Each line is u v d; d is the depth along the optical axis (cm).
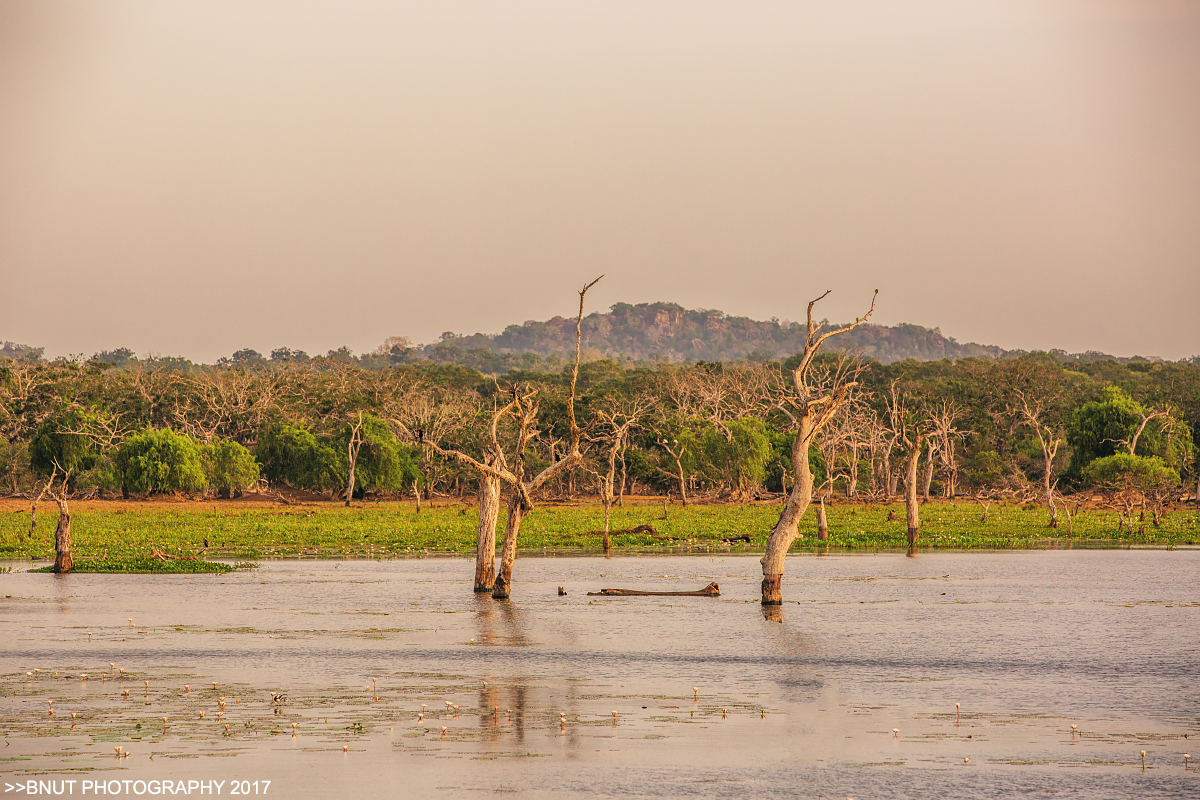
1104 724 2617
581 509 12900
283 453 15038
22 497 14938
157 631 3919
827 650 3575
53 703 2777
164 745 2384
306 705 2770
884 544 7919
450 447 14888
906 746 2419
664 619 4241
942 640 3772
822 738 2481
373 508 13488
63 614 4344
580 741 2442
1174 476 11756
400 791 2089
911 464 7812
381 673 3188
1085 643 3703
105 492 15112
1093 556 6950
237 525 9850
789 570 6131
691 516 11312
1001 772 2231
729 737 2489
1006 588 5247
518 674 3188
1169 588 5234
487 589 5009
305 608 4538
